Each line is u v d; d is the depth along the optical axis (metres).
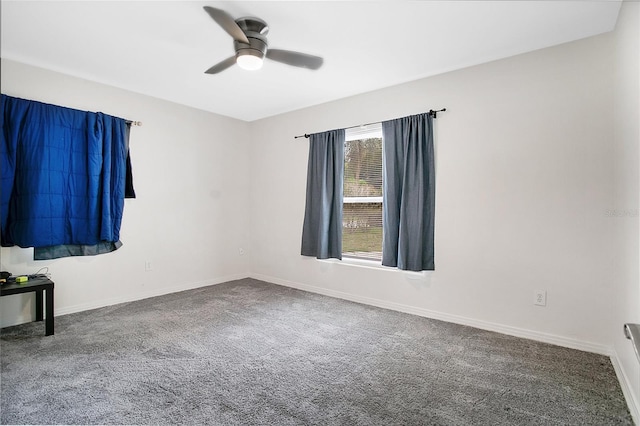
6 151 2.82
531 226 2.70
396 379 2.08
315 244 4.10
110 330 2.84
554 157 2.60
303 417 1.70
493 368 2.22
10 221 2.88
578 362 2.30
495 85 2.87
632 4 1.90
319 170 4.05
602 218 2.42
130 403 1.80
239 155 4.89
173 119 4.10
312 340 2.67
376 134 3.72
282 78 3.34
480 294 2.96
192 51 2.75
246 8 2.13
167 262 4.07
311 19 2.26
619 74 2.23
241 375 2.12
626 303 2.03
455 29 2.38
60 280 3.22
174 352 2.43
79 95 3.31
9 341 2.59
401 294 3.44
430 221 3.20
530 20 2.26
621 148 2.19
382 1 2.05
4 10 2.15
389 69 3.08
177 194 4.16
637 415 1.66
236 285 4.51
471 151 2.99
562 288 2.58
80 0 2.05
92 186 3.29
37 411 1.72
